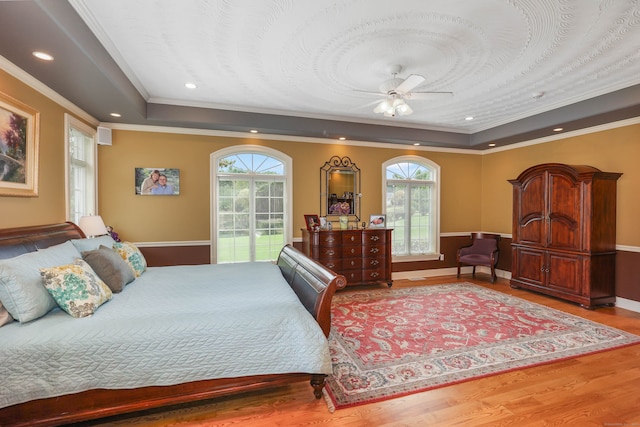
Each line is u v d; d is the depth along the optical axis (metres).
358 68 3.20
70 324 1.83
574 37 2.58
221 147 4.88
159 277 2.98
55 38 2.15
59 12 1.99
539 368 2.58
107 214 4.39
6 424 1.65
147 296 2.34
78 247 2.70
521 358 2.73
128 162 4.45
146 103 4.07
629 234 4.14
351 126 5.05
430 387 2.31
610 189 4.21
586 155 4.59
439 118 4.99
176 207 4.70
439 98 4.02
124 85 3.19
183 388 1.90
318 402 2.14
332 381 2.38
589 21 2.35
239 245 5.09
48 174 3.08
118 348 1.78
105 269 2.46
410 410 2.06
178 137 4.66
